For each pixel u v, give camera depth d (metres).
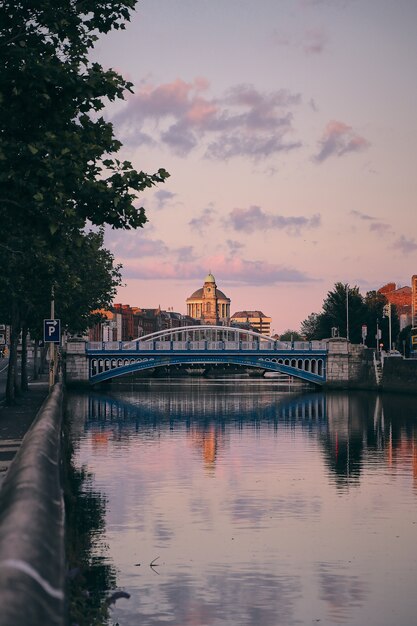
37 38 25.36
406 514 36.44
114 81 24.55
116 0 25.86
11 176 23.16
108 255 104.62
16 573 5.02
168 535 31.58
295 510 37.16
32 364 183.88
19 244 48.91
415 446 64.31
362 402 121.81
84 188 24.58
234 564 27.62
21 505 6.97
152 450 59.28
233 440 67.56
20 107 23.75
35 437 14.34
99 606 21.95
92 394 135.50
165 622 21.55
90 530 32.19
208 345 148.00
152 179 25.61
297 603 23.55
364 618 22.47
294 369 153.38
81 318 97.12
